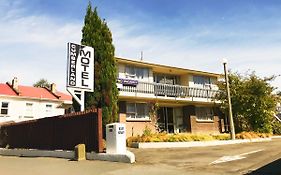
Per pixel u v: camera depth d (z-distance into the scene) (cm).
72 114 1589
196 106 2855
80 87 1619
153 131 2469
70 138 1573
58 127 1683
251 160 1174
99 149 1380
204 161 1184
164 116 2795
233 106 2688
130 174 998
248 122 2702
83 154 1402
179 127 2866
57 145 1666
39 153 1747
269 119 2719
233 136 2105
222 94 2803
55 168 1220
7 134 2222
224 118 3055
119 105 2320
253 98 2617
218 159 1223
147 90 2462
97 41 1862
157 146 1739
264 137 2438
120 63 2438
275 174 894
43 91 4281
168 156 1352
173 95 2638
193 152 1477
